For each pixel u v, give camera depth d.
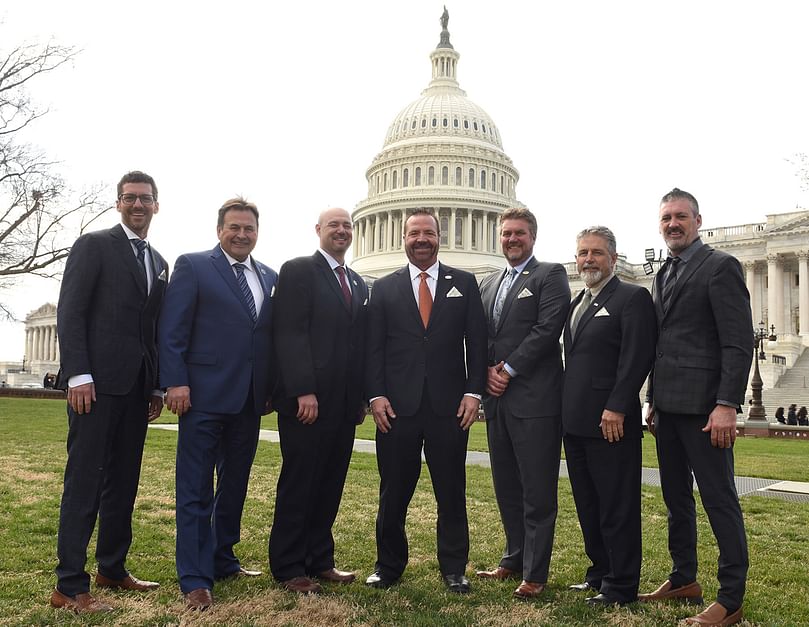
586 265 7.71
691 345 7.05
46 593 6.91
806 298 78.19
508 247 8.42
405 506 7.80
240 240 7.71
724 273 6.90
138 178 7.37
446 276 8.08
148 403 7.52
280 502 7.59
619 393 7.18
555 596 7.33
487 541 9.57
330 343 7.73
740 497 13.38
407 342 7.83
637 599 7.25
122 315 7.13
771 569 8.34
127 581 7.27
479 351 7.93
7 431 22.11
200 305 7.53
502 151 115.81
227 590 7.23
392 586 7.52
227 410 7.40
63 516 6.76
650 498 12.91
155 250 7.73
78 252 7.10
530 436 7.67
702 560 8.75
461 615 6.56
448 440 7.72
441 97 115.81
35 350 146.88
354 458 18.16
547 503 7.55
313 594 7.07
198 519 7.09
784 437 35.47
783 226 79.94
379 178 112.69
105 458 7.04
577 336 7.70
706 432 6.89
